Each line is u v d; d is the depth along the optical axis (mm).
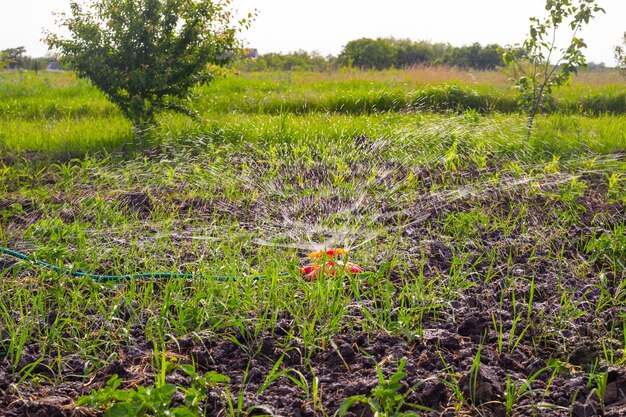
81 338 3658
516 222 5723
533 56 9750
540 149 8383
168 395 2807
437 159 7926
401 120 10500
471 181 7090
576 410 2959
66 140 9172
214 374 2947
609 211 5941
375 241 5141
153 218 5840
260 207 6250
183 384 3164
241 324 3627
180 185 6902
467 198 6422
